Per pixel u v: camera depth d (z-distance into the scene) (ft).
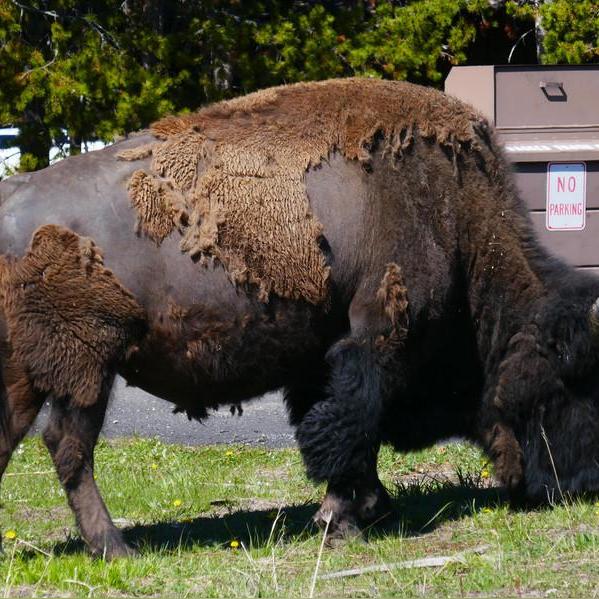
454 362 41.70
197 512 45.98
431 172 39.58
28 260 35.91
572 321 39.86
